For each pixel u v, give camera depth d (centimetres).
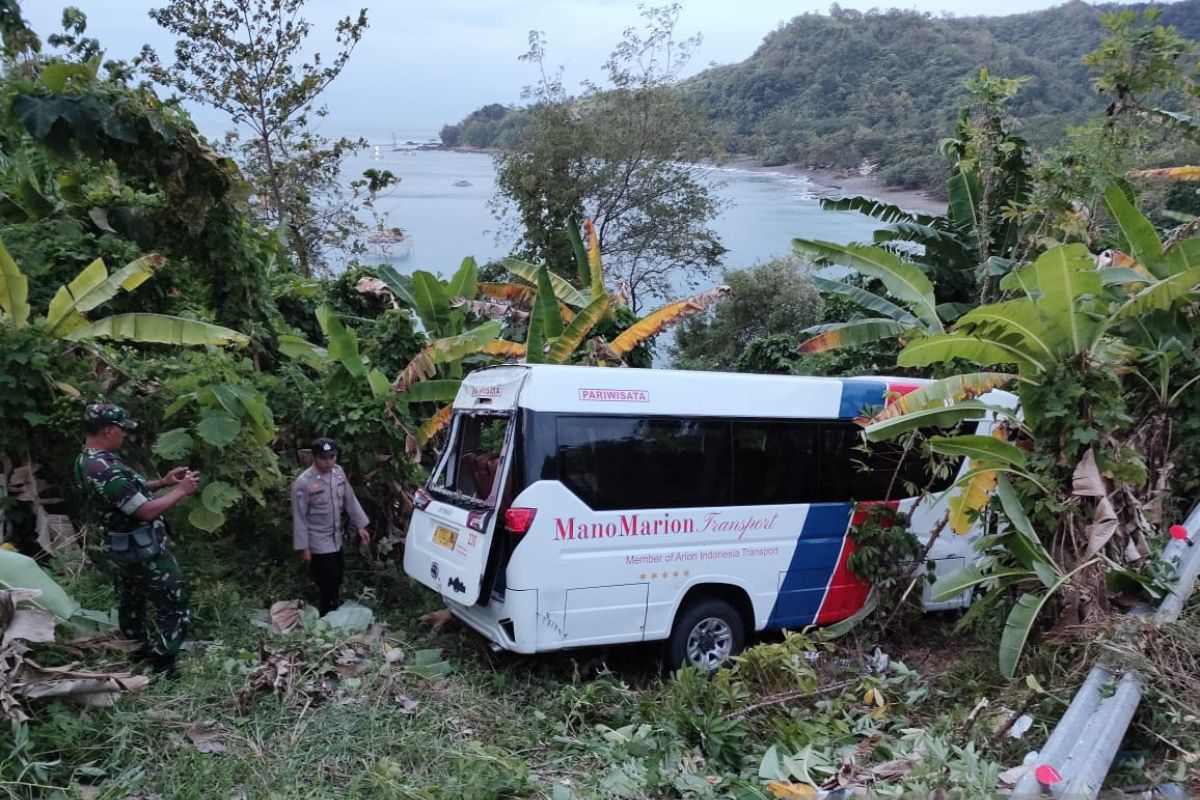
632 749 480
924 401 657
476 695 560
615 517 622
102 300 679
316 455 693
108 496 495
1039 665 559
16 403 615
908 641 741
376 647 593
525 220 2683
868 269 898
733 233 3177
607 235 2759
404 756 453
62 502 650
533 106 2727
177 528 717
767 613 685
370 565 812
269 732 462
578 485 613
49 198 912
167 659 513
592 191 2661
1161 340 752
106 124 744
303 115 1898
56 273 832
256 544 790
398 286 1149
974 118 1275
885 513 712
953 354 630
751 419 685
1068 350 609
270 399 806
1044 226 1100
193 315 861
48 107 732
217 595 652
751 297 2544
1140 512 601
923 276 882
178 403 682
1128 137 1090
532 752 494
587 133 2620
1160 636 509
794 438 703
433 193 4950
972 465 669
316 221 1991
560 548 603
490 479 681
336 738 461
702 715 516
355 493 817
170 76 1755
